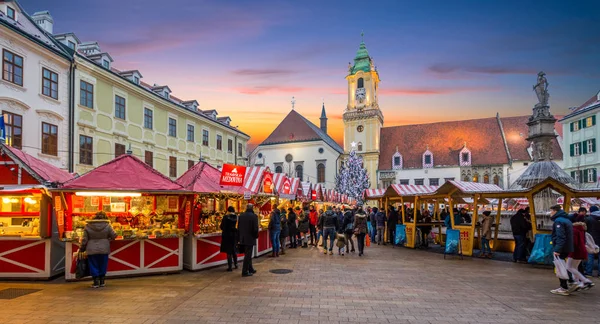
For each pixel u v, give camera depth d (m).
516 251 14.59
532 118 25.69
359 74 72.88
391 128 74.31
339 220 19.47
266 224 17.11
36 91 21.05
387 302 8.40
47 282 10.51
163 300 8.47
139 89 29.00
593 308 8.01
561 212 9.66
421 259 15.21
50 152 21.92
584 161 43.75
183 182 13.02
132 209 12.37
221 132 41.56
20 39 20.03
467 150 65.62
